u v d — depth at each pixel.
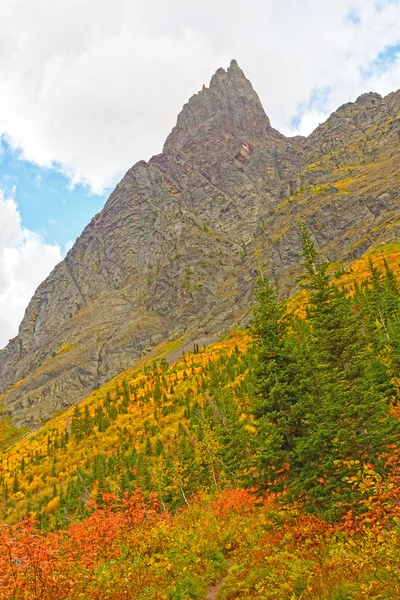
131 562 12.92
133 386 100.88
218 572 15.91
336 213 186.25
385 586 8.59
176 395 79.56
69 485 55.94
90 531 12.45
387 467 15.89
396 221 147.50
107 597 10.30
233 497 22.94
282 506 18.42
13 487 68.31
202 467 37.53
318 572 11.45
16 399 188.75
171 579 13.56
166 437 61.06
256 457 19.88
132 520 14.80
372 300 51.97
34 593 8.19
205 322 176.75
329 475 16.83
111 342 199.75
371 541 9.80
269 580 12.59
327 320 22.80
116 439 71.38
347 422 18.02
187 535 18.34
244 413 49.34
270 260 186.12
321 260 166.88
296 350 21.98
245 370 74.75
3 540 7.87
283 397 19.94
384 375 29.62
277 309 22.19
